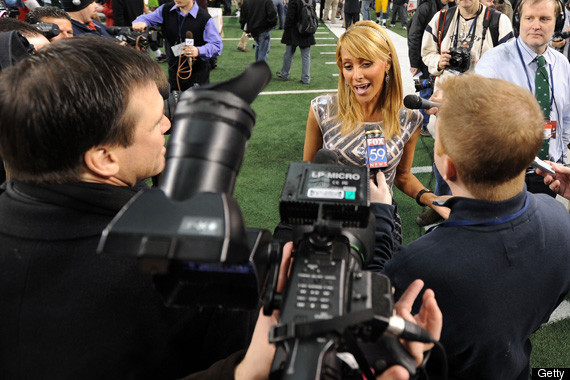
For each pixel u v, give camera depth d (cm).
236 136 54
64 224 67
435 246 93
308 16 636
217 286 56
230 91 57
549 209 98
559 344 222
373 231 84
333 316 55
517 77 232
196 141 52
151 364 72
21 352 68
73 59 67
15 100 65
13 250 66
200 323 77
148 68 78
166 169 52
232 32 1045
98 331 67
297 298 58
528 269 91
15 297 66
